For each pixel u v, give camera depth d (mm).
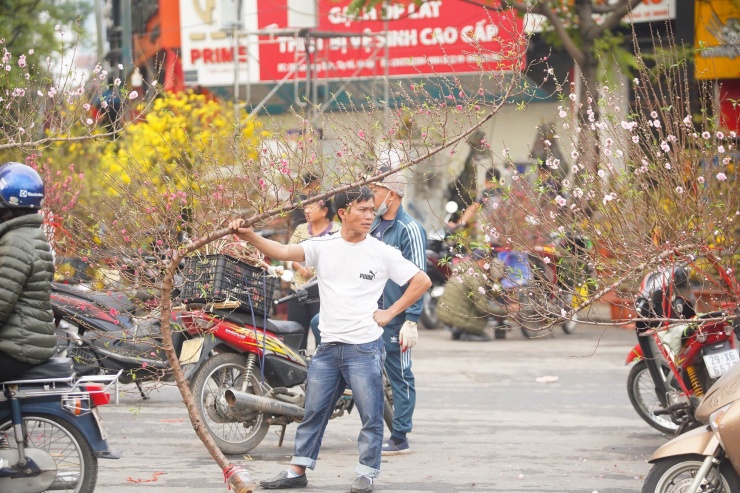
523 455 16219
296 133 15328
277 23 44375
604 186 14344
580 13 33094
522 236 15914
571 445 17000
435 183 35281
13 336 11414
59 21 34938
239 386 16188
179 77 45312
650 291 15047
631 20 16250
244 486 11820
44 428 12289
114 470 14812
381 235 15859
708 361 15086
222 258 15703
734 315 13953
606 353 27984
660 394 16422
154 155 23516
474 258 16203
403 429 16188
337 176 12742
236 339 15898
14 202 11555
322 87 42188
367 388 13391
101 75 17250
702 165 14422
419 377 24188
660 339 15516
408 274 13422
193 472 14719
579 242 15492
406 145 12477
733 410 10859
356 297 13398
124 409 19719
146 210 13570
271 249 12953
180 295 15984
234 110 29938
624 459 15992
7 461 11414
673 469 11453
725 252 14102
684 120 14398
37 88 17312
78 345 18078
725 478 11250
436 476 14773
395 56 42094
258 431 16094
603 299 15266
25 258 11398
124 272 14953
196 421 11891
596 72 32688
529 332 30172
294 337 16844
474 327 30203
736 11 34406
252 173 12867
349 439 17547
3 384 11500
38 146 16281
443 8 41281
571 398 21500
